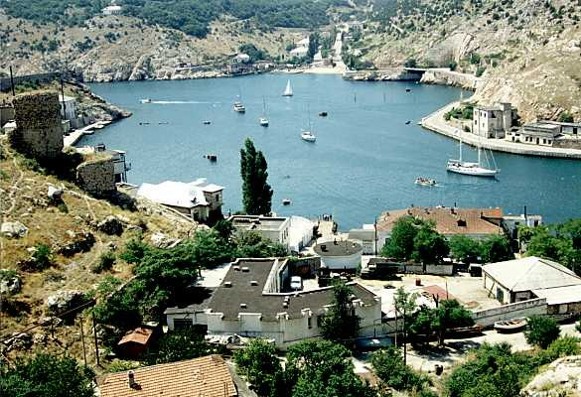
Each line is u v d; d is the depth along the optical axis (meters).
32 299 78.12
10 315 75.06
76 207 99.56
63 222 93.88
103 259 89.25
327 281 101.12
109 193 110.62
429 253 110.81
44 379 59.47
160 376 56.34
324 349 67.94
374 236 126.88
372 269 109.56
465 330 87.94
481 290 103.19
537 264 100.00
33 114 106.25
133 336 77.31
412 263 111.75
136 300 82.88
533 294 95.31
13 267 81.56
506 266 102.75
